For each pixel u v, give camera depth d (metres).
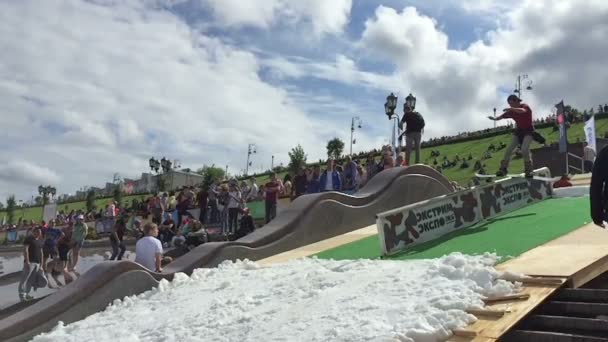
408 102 18.45
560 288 6.65
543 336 5.71
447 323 5.97
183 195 22.06
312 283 8.84
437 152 58.69
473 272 7.28
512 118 13.42
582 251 8.05
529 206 13.52
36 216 81.50
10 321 10.00
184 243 17.72
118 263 11.16
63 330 9.74
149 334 8.18
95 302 10.75
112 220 27.61
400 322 6.16
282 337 6.57
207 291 10.17
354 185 18.83
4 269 22.95
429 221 11.57
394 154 22.52
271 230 14.01
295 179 19.55
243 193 20.92
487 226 11.82
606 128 49.88
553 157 27.08
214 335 7.42
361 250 11.98
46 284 16.52
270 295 8.77
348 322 6.49
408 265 8.63
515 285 6.84
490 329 5.77
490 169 44.75
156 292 11.03
